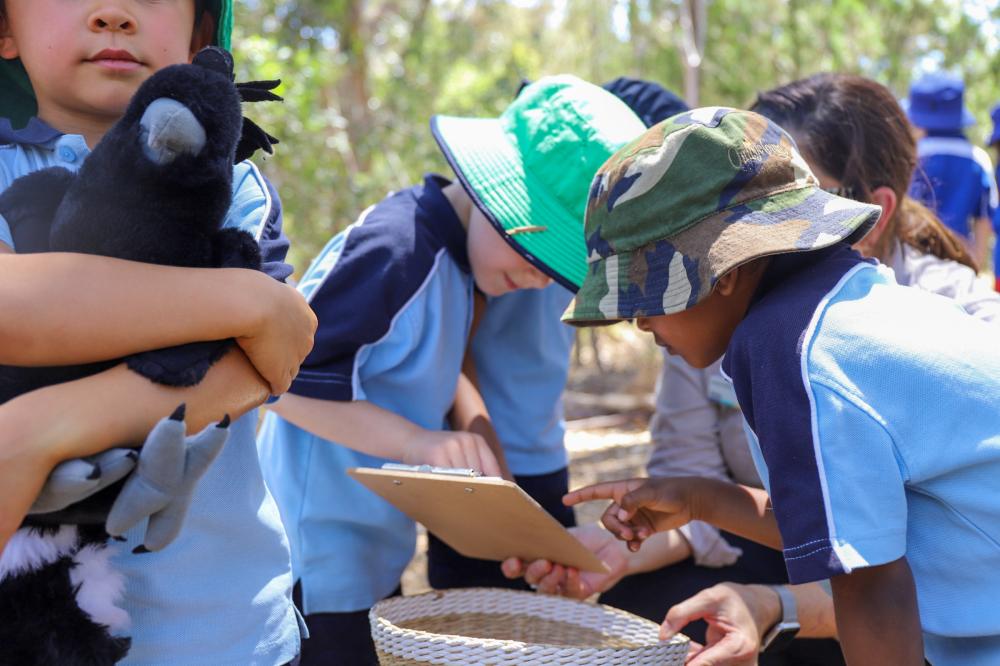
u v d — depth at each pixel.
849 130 2.36
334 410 2.26
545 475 2.85
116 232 1.23
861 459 1.50
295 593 2.37
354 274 2.25
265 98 1.47
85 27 1.45
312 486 2.40
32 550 1.25
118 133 1.23
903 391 1.53
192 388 1.25
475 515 2.10
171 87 1.22
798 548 1.49
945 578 1.60
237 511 1.56
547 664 1.76
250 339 1.31
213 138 1.22
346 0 7.07
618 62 7.53
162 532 1.17
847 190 2.35
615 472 5.96
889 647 1.51
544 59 8.56
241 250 1.35
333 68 6.36
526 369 2.76
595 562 2.13
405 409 2.41
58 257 1.21
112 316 1.20
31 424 1.15
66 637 1.24
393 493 2.16
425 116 6.84
